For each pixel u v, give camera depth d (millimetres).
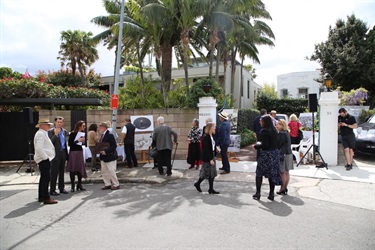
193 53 21250
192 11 12875
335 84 23281
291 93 35281
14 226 5070
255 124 9391
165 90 14719
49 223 5199
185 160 11406
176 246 4117
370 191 6922
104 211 5836
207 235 4484
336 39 23781
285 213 5484
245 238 4355
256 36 17344
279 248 4016
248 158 11906
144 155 11547
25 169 11148
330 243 4168
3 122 12664
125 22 13156
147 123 11227
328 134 9688
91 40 18906
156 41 14078
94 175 9328
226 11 14289
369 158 10812
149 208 5945
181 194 7016
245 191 7180
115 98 10398
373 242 4203
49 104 13422
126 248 4090
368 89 22906
